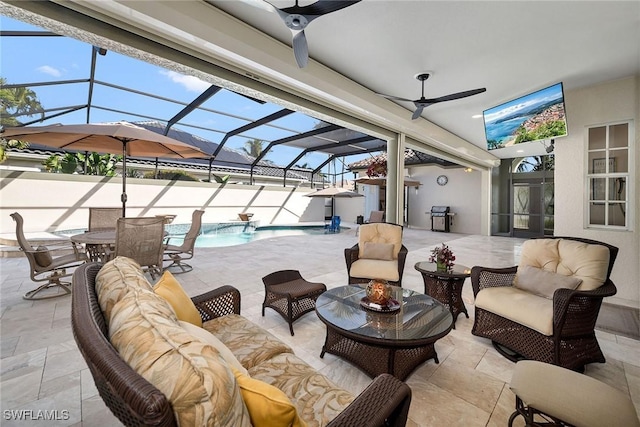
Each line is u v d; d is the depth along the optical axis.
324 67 3.65
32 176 7.75
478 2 2.45
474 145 7.73
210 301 1.95
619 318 3.09
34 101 6.40
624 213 3.76
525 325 2.20
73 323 0.82
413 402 1.76
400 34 2.96
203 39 2.71
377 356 1.93
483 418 1.64
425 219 12.33
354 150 11.95
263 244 7.93
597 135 3.96
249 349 1.54
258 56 3.04
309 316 3.03
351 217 16.02
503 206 10.29
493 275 2.72
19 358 2.08
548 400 1.25
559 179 4.22
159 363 0.65
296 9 2.01
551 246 2.62
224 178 12.51
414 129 5.54
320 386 1.27
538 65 3.52
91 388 1.78
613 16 2.58
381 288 2.22
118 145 4.36
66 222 8.27
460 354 2.33
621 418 1.13
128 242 3.42
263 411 0.74
